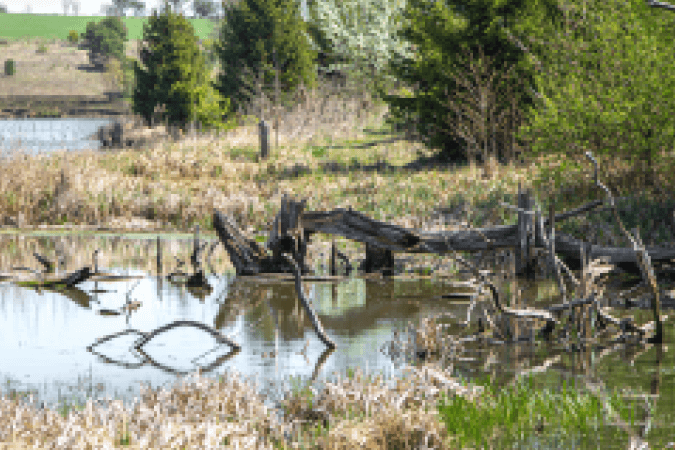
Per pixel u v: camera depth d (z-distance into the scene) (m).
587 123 20.62
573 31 24.23
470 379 9.89
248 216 24.28
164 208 25.61
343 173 30.83
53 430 6.74
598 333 12.57
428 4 33.94
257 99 50.66
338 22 55.84
